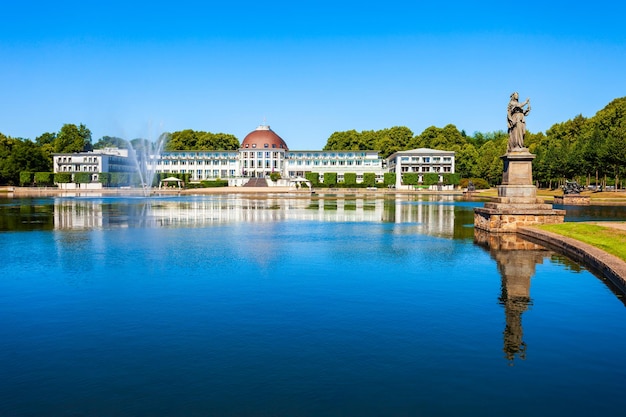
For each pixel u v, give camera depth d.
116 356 12.71
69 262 25.30
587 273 22.55
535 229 35.81
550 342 13.71
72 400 10.46
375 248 30.53
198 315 16.06
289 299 18.02
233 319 15.65
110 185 184.62
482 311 16.53
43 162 184.50
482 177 187.00
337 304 17.34
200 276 21.94
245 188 159.75
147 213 60.34
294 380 11.32
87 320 15.60
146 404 10.27
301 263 25.22
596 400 10.47
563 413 9.95
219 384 11.15
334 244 32.34
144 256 27.28
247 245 31.75
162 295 18.56
